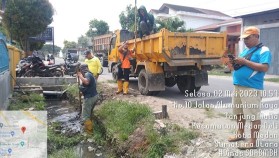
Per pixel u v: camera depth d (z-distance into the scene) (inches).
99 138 282.0
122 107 296.2
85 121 300.5
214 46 373.7
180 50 353.7
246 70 173.8
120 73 408.5
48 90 527.2
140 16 395.9
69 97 473.1
